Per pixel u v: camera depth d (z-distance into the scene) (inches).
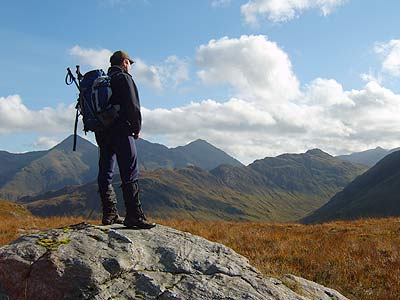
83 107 163.9
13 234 454.3
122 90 159.9
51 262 136.5
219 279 145.4
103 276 136.6
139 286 136.2
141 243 158.1
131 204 170.7
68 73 171.2
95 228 159.3
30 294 133.1
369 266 330.3
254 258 342.3
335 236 487.8
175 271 146.5
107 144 172.9
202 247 167.8
